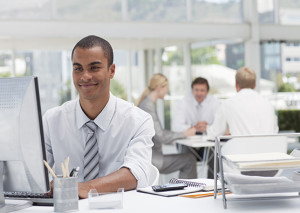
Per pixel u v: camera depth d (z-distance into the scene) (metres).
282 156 1.78
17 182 1.80
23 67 8.18
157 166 4.81
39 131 1.75
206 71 8.32
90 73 2.10
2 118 1.76
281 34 8.43
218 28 8.02
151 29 7.60
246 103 4.01
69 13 7.50
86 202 1.87
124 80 9.66
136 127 2.31
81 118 2.29
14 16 7.22
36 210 1.76
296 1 8.63
